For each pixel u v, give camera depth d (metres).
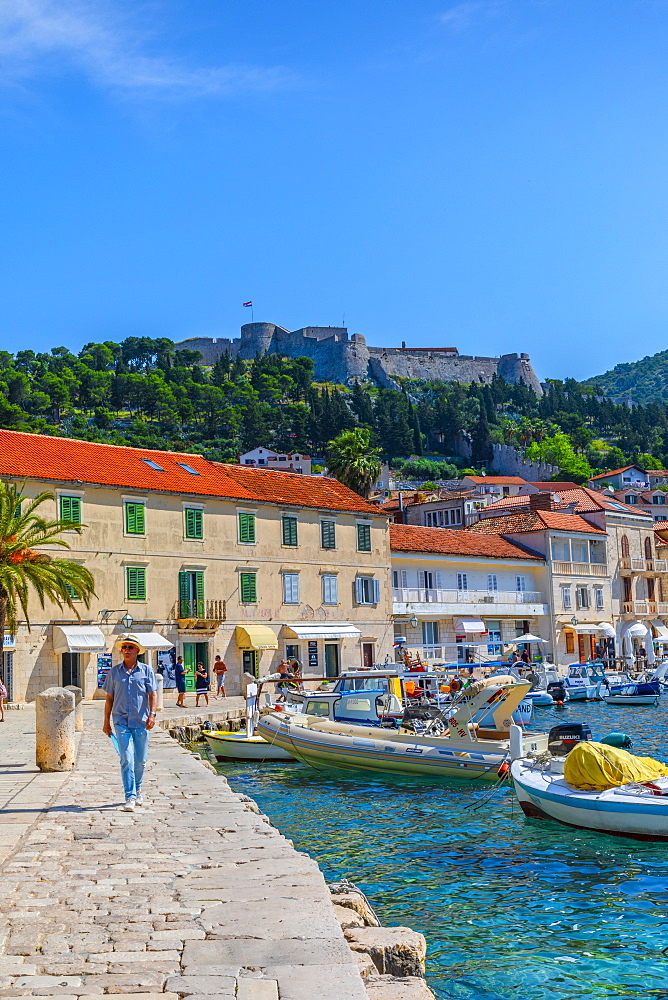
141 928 7.08
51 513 43.69
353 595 57.97
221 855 9.71
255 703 31.27
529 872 15.14
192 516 49.81
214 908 7.62
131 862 9.38
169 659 47.41
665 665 65.56
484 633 64.81
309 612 55.31
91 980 5.99
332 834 18.47
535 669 54.94
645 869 15.25
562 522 74.25
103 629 44.94
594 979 10.40
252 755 29.36
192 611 48.84
